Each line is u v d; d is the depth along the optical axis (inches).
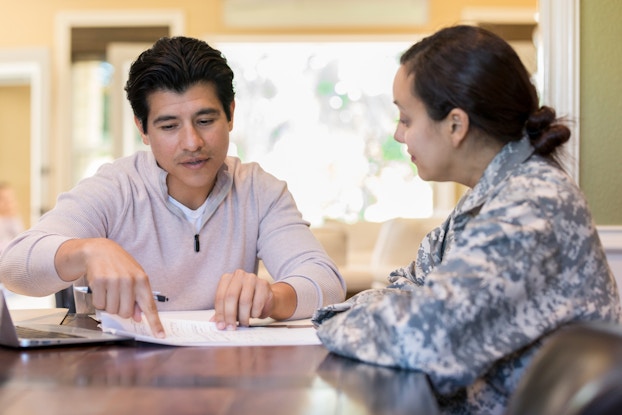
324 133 311.6
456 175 46.3
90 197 64.3
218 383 35.3
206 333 50.1
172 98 58.7
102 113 299.7
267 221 69.4
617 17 77.4
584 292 40.7
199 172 60.5
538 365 25.7
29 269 55.5
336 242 191.3
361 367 39.0
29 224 352.2
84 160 300.2
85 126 299.9
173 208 66.2
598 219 77.5
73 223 62.3
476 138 44.7
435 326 37.9
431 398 32.3
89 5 299.3
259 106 310.7
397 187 310.3
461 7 291.9
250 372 37.8
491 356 38.1
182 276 66.5
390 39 295.9
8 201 329.1
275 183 71.6
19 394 33.2
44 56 294.2
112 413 30.0
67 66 297.7
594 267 41.4
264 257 68.5
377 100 309.7
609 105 77.7
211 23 299.4
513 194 41.0
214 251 67.6
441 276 39.0
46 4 298.7
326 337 42.8
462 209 44.2
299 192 312.3
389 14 295.9
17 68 300.0
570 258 40.7
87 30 298.7
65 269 52.9
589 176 77.7
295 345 45.9
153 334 47.1
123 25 298.4
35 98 297.6
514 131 44.1
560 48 77.1
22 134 350.9
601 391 22.4
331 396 32.7
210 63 59.6
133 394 33.1
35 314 61.6
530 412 24.6
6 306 44.1
